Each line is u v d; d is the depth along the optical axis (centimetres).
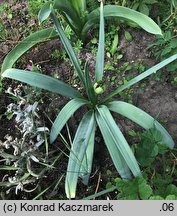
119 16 87
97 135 85
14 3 101
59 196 83
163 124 85
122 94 87
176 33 92
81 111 87
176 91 87
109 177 83
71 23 88
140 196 72
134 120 77
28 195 83
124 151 73
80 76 79
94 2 95
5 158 81
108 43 92
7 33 98
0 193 82
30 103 86
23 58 94
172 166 82
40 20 79
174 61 86
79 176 79
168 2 95
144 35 92
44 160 80
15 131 87
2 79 90
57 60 93
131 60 91
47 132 83
